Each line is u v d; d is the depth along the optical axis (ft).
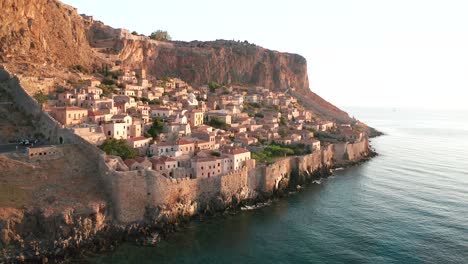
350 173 647.97
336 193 525.75
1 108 460.96
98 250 334.85
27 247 310.45
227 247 356.79
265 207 463.42
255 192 482.28
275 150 609.83
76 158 383.45
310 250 355.97
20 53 618.85
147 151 479.00
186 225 396.78
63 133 416.67
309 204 478.18
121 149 427.74
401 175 639.76
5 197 323.78
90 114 487.20
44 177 354.95
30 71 583.99
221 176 440.04
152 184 378.73
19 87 480.23
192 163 439.22
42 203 330.75
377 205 476.54
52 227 321.93
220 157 462.60
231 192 452.35
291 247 360.89
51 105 516.73
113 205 363.56
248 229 397.19
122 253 335.06
